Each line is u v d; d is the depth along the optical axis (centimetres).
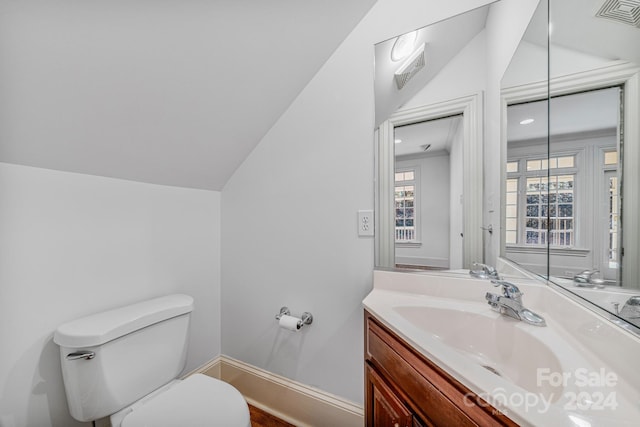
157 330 105
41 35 68
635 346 50
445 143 110
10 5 62
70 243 97
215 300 159
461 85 107
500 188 100
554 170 81
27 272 87
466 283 102
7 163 82
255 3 95
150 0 78
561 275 78
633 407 44
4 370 83
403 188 116
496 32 101
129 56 83
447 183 111
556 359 60
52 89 77
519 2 95
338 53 123
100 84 83
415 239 115
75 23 70
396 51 114
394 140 116
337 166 125
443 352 61
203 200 151
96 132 93
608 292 62
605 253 64
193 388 97
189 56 94
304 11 105
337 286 125
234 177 155
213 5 88
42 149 85
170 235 134
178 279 138
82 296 101
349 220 122
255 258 148
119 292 112
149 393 101
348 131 122
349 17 115
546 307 84
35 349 89
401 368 75
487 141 103
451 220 110
